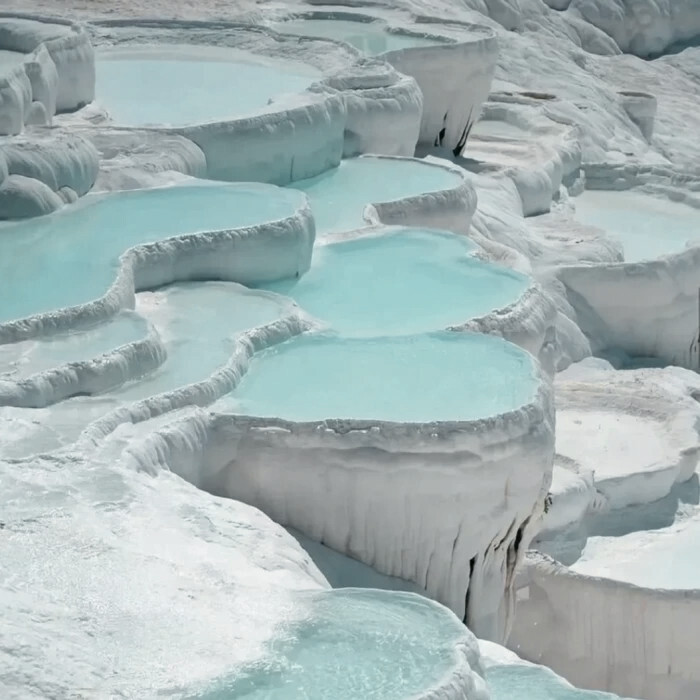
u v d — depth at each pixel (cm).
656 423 2817
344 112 2953
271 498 1731
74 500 1482
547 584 2277
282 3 4184
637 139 4706
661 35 5884
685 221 3769
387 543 1731
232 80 3180
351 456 1694
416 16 3900
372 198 2730
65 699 1124
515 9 5381
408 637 1265
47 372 1738
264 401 1805
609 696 1479
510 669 1534
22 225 2264
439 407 1770
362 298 2205
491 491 1731
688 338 3328
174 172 2552
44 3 3825
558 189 3850
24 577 1298
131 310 1972
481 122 4219
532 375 1877
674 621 2205
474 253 2416
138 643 1217
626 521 2559
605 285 3247
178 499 1573
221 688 1170
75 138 2448
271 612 1306
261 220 2278
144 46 3506
